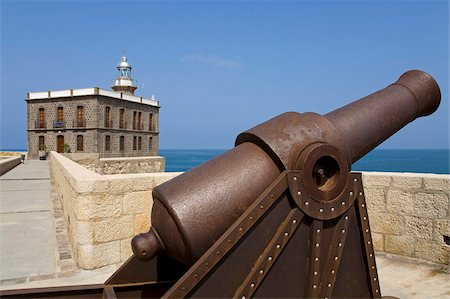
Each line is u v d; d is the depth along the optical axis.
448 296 3.38
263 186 2.29
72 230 4.66
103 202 4.04
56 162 10.98
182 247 2.13
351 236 2.56
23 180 14.00
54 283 3.64
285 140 2.38
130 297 2.60
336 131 2.58
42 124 39.25
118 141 39.66
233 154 2.41
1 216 6.93
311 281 2.35
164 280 2.66
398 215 4.34
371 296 2.64
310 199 2.33
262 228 2.22
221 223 2.16
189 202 2.15
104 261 4.06
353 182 2.50
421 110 3.35
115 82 46.34
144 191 4.30
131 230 4.23
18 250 4.71
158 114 46.94
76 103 37.34
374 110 3.03
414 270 4.00
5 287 3.53
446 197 4.00
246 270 2.17
